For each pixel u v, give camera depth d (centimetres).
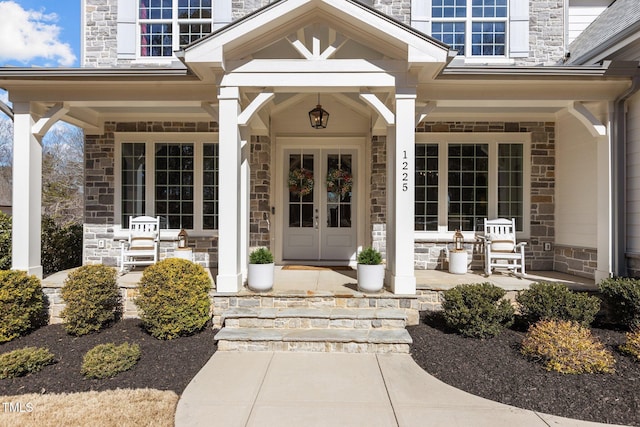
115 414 301
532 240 715
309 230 781
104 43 737
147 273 467
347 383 357
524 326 482
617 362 379
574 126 657
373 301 485
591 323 490
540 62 725
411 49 459
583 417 300
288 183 774
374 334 439
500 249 669
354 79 491
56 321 536
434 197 732
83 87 546
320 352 428
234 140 493
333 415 304
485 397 332
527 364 380
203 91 547
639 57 523
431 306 526
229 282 494
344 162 780
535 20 731
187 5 746
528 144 718
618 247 538
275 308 484
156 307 458
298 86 493
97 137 734
